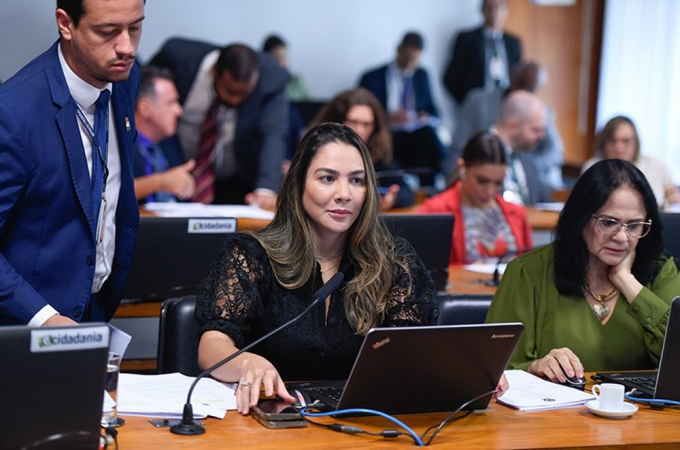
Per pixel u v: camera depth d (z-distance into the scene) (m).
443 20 9.83
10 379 1.69
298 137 6.81
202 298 2.42
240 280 2.40
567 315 2.80
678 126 9.57
